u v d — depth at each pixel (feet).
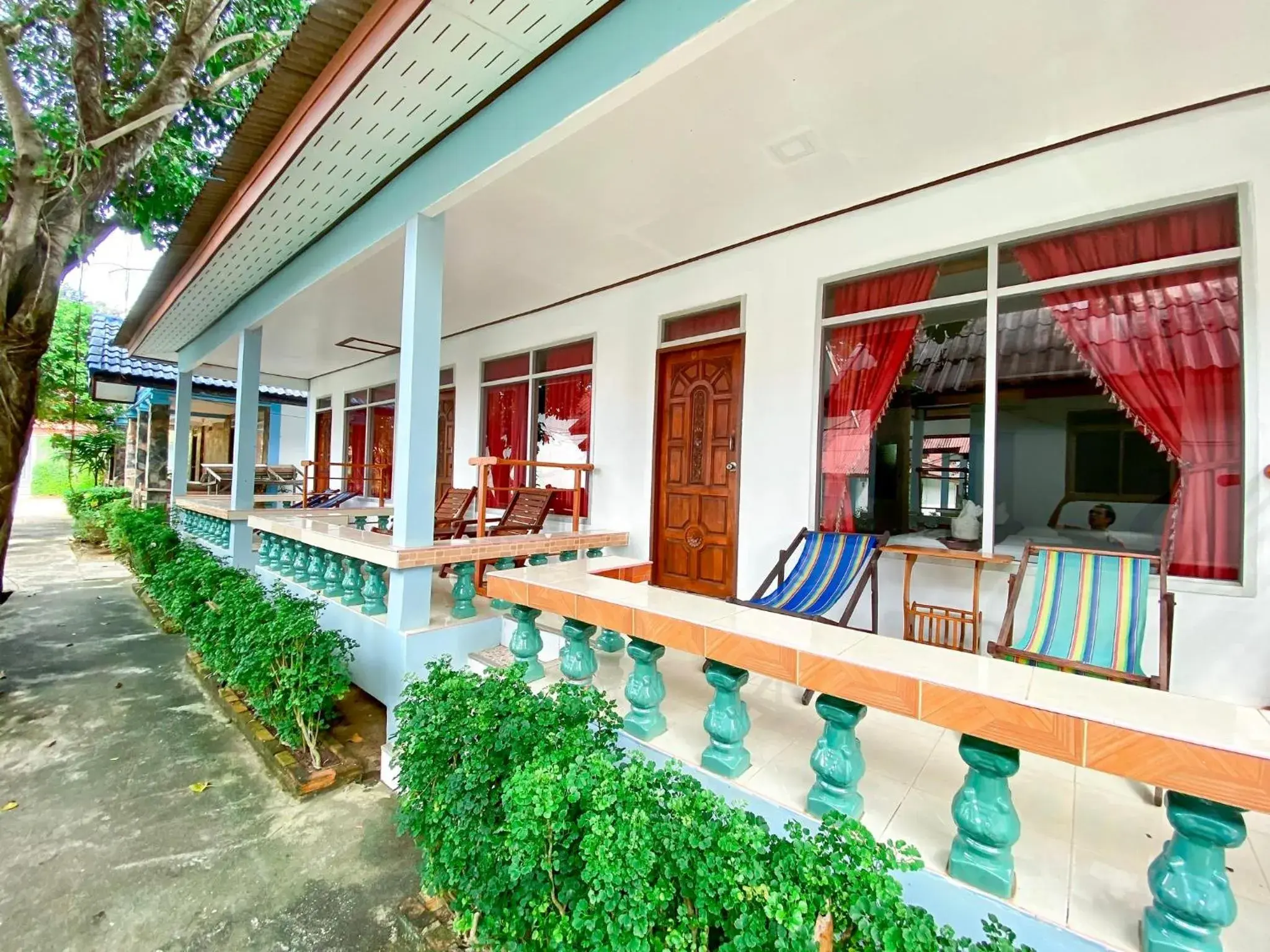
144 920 6.06
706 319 13.82
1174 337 8.38
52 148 13.34
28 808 8.10
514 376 19.22
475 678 6.76
